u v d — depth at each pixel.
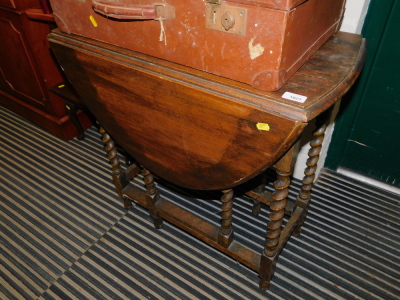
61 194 2.24
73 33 1.44
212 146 1.24
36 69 2.36
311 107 1.00
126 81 1.31
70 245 1.92
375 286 1.69
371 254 1.84
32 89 2.56
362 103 2.00
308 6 0.98
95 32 1.34
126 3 1.12
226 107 1.09
